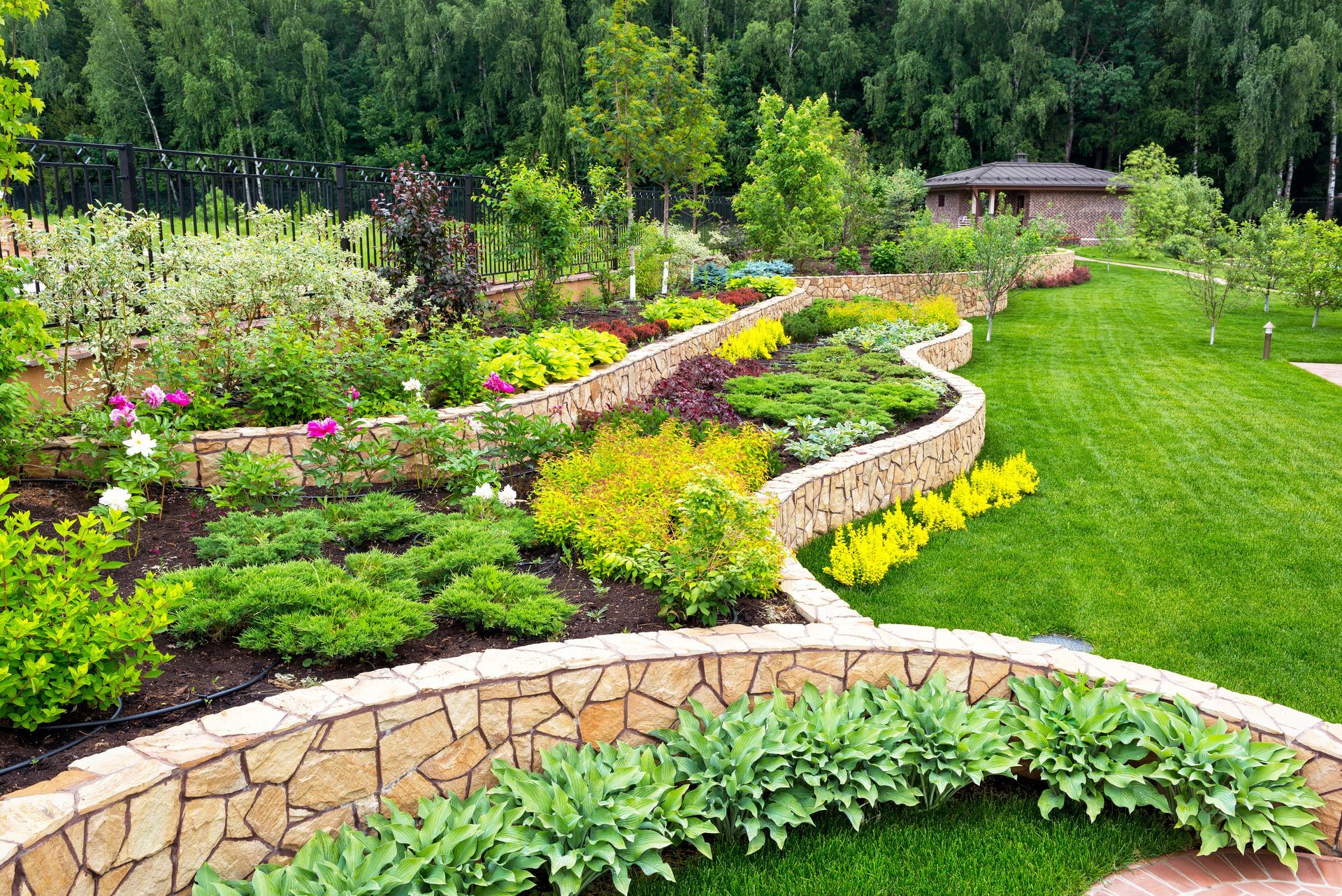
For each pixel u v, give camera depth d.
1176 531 7.27
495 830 2.91
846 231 25.97
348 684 3.16
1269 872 3.30
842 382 10.47
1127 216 34.09
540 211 11.14
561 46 43.91
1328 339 17.42
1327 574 6.33
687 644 3.73
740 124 44.31
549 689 3.37
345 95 48.56
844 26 48.38
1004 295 22.12
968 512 7.74
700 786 3.29
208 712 3.09
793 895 3.04
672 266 17.47
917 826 3.47
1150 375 14.18
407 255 9.01
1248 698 3.78
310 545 4.57
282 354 6.24
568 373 8.02
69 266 5.57
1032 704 3.80
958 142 46.28
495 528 4.89
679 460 5.84
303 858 2.72
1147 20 48.41
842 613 4.30
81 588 3.10
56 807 2.33
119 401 4.99
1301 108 41.41
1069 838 3.40
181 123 41.44
